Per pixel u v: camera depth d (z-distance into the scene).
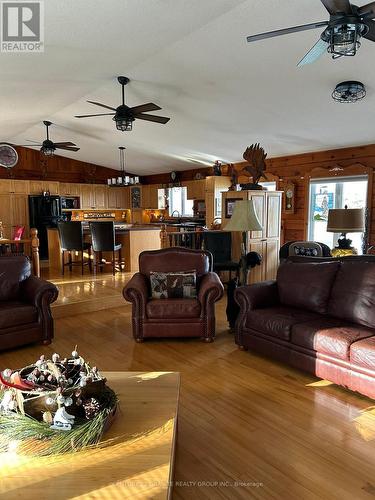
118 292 5.31
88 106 6.17
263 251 5.71
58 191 10.00
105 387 1.82
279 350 3.19
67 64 3.79
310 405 2.60
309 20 3.22
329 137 6.03
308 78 4.23
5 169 9.63
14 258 3.99
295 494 1.80
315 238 7.07
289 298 3.55
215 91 4.90
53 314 4.59
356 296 3.08
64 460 1.50
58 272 6.89
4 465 1.46
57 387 1.67
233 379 3.00
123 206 11.61
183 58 4.09
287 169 7.43
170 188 10.51
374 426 2.35
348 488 1.83
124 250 6.89
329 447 2.14
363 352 2.59
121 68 4.27
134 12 2.81
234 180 7.27
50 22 2.75
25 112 6.14
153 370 3.18
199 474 1.93
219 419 2.43
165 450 1.56
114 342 3.83
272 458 2.05
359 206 6.36
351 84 4.08
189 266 4.14
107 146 8.95
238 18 3.26
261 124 5.89
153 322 3.77
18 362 3.34
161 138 7.57
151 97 5.32
